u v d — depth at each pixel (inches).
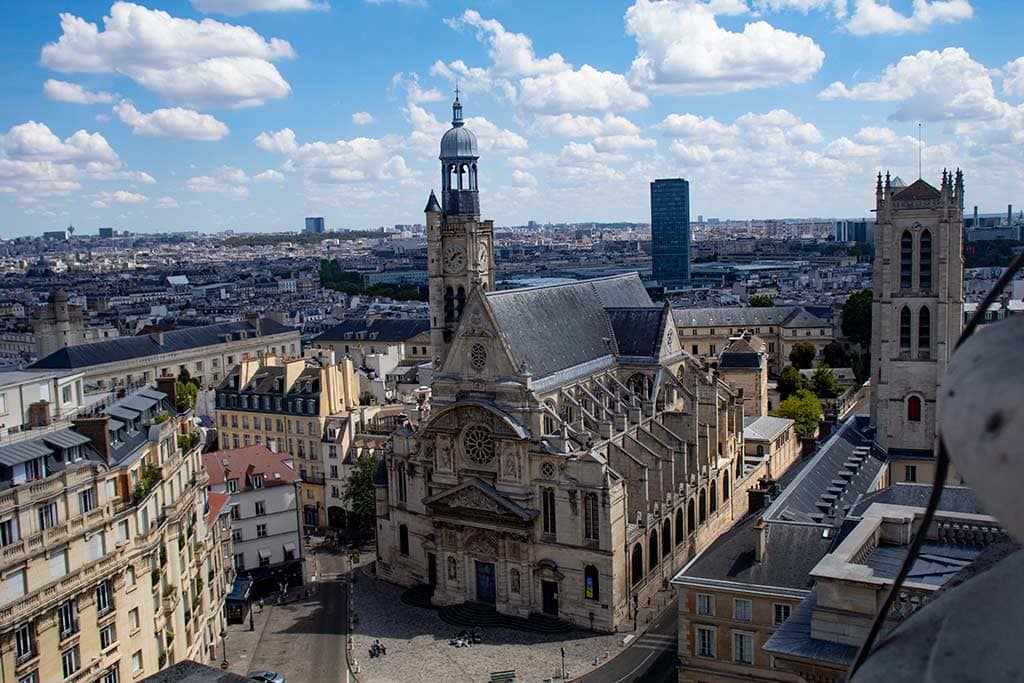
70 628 3304.6
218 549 5142.7
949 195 5438.0
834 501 4343.0
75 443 3531.0
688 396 6008.9
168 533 4062.5
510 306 5600.4
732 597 3469.5
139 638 3705.7
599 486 4815.5
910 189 5556.1
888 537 2144.4
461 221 6835.6
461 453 5374.0
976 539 2080.5
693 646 3565.5
